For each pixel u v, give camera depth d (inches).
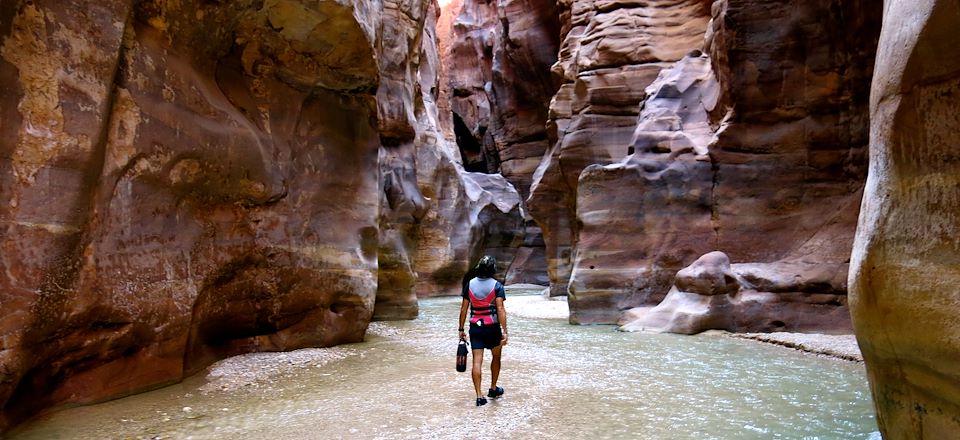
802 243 497.7
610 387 272.2
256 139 353.1
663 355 364.2
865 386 273.3
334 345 423.2
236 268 352.8
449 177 1008.2
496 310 249.4
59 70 218.5
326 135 435.5
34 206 210.5
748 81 517.7
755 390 265.9
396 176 685.9
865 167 480.4
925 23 119.6
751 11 511.8
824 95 497.7
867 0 454.6
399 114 699.4
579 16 901.2
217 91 338.6
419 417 221.8
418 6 747.4
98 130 232.1
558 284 884.6
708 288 470.3
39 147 211.9
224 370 320.2
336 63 415.2
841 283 446.6
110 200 248.1
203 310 324.8
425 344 430.6
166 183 283.7
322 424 214.8
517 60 1302.9
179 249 295.9
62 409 235.6
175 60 292.8
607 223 562.6
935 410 122.5
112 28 239.0
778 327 453.1
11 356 201.2
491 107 1498.5
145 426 214.7
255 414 230.7
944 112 117.6
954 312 111.8
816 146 505.0
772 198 519.2
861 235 145.8
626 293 546.9
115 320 252.2
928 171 121.9
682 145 562.6
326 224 428.8
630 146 605.6
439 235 991.6
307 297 404.5
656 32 745.0
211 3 313.7
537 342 426.0
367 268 455.5
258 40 363.6
